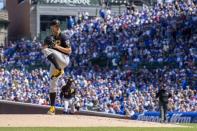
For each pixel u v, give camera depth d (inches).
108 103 2383.1
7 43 4215.1
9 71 3408.0
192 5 3058.6
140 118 2102.6
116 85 2593.5
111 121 985.5
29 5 4370.1
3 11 4867.1
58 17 4306.1
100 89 2541.8
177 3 3134.8
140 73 2709.2
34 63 3334.2
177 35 2854.3
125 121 1022.4
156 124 991.6
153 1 4094.5
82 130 792.3
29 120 925.8
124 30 3164.4
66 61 1032.8
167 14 3068.4
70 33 3496.6
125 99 2377.0
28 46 3582.7
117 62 2977.4
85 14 3732.8
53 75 1040.8
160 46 2847.0
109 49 3090.6
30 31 4320.9
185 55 2669.8
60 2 4311.0
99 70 2974.9
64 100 1769.2
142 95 2373.3
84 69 3048.7
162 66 2721.5
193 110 2134.6
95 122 935.0
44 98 2679.6
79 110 2261.3
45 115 1032.2
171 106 2148.1
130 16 3312.0
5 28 4643.2
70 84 1764.3
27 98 2768.2
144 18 3181.6
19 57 3538.4
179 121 1921.8
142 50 2910.9
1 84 3002.0
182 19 2933.1
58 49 1024.9
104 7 4205.2
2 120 919.7
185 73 2503.7
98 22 3430.1
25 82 2938.0
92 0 4266.7
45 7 4296.3
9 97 2871.6
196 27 2817.4
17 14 4746.6
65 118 978.7
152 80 2588.6
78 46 3289.9
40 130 784.9
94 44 3228.3
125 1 4151.1
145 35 2989.7
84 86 2618.1
